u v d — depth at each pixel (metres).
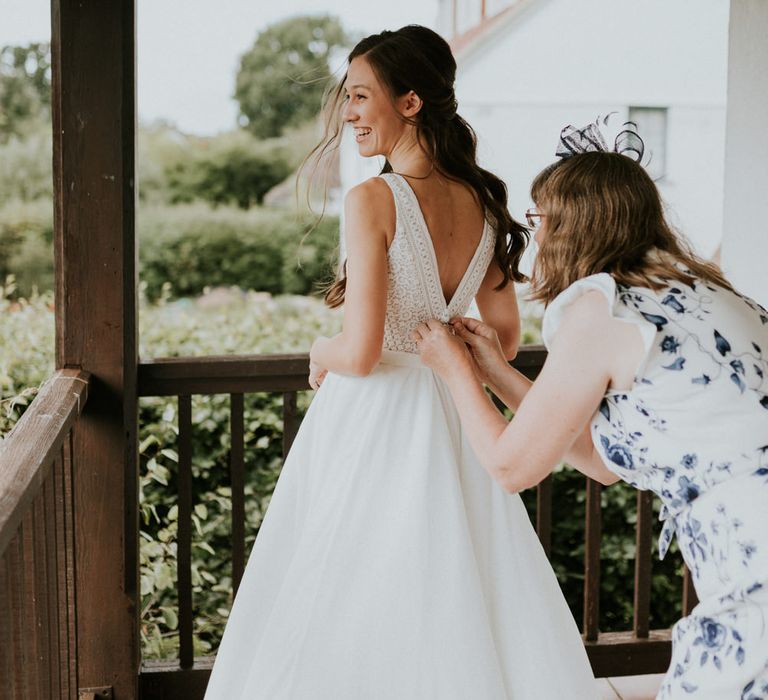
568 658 1.94
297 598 1.93
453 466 1.94
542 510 2.83
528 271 2.61
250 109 20.48
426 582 1.87
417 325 1.94
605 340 1.44
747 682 1.35
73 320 2.43
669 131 9.92
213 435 3.68
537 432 1.51
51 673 1.97
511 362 2.72
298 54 20.70
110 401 2.46
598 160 1.54
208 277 18.30
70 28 2.33
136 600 2.56
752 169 2.64
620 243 1.50
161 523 3.68
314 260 18.27
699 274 1.50
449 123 2.00
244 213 18.38
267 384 2.65
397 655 1.86
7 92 15.40
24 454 1.72
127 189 2.43
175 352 4.41
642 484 1.50
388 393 1.96
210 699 2.08
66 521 2.21
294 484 2.09
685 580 2.89
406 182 1.93
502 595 1.94
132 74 2.41
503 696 1.86
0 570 1.48
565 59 9.82
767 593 1.35
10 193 15.02
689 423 1.40
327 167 2.12
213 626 3.70
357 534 1.91
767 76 2.57
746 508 1.37
